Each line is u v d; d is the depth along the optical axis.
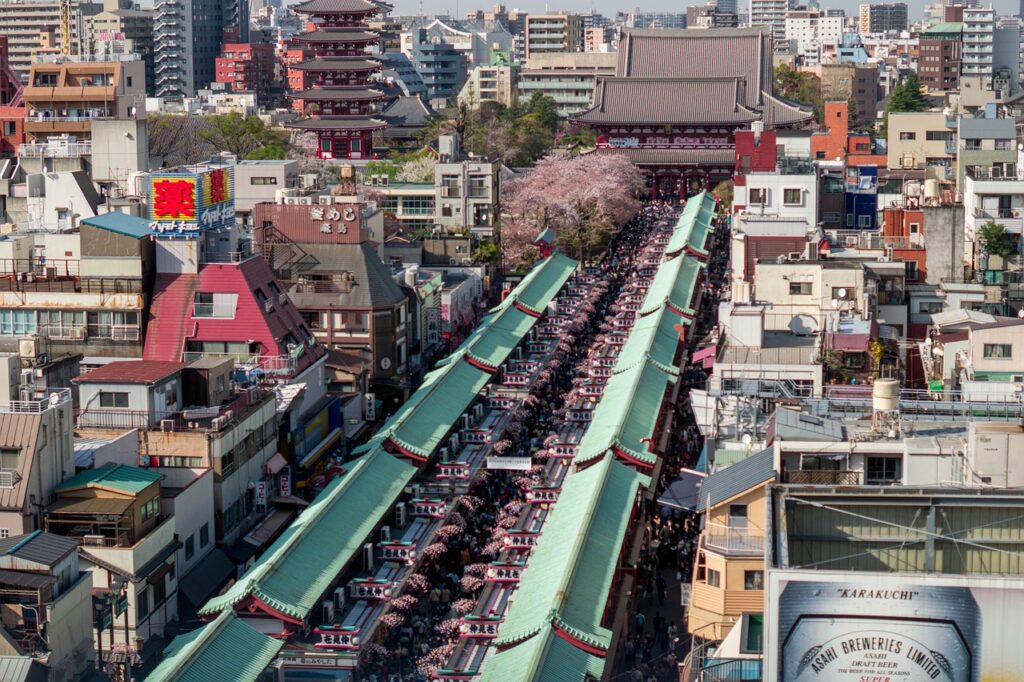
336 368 192.00
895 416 118.00
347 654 119.25
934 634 68.50
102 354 172.38
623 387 183.25
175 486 138.62
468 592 136.25
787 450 111.00
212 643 113.38
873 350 160.25
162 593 128.50
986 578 67.94
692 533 146.75
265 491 152.62
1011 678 68.12
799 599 69.19
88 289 172.38
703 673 90.75
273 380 167.38
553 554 129.88
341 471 159.25
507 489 167.25
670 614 131.38
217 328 171.88
